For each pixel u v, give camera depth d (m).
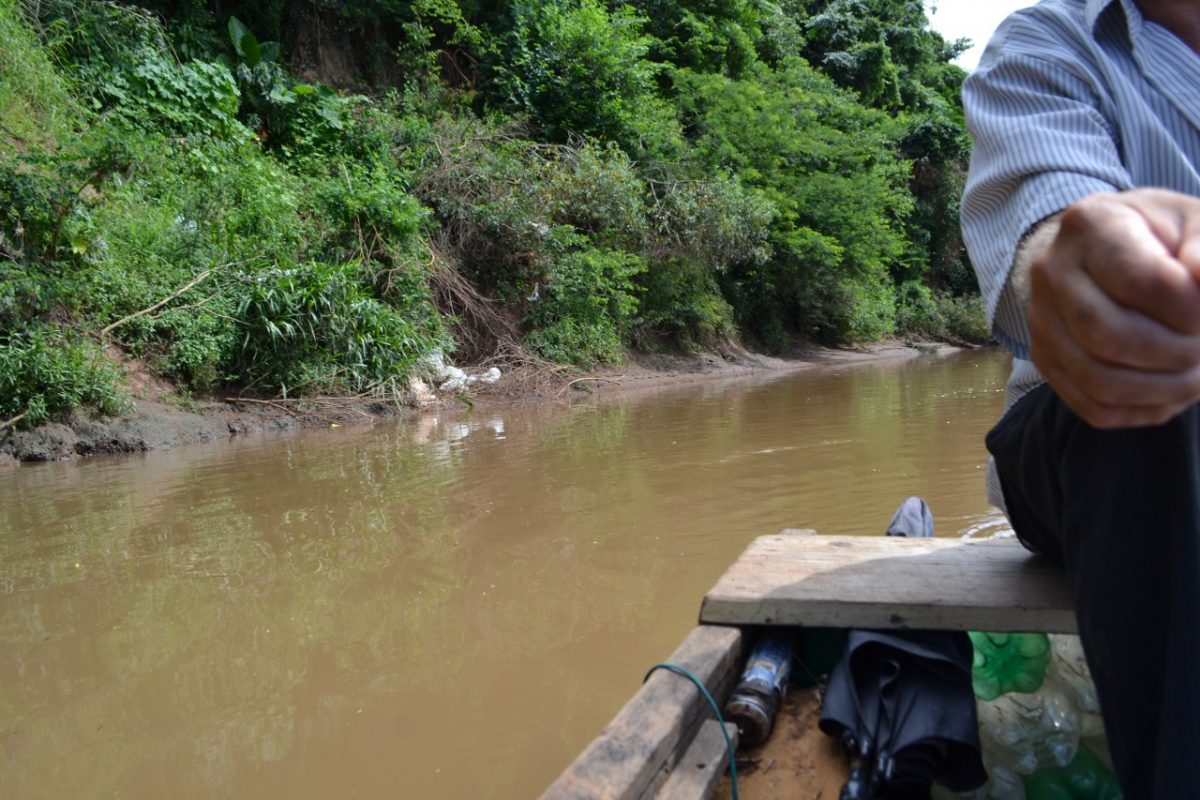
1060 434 0.93
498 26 15.10
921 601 1.47
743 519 4.12
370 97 14.10
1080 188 0.83
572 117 14.11
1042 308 0.52
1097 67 1.00
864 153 19.05
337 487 5.04
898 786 1.37
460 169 11.34
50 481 5.48
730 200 14.04
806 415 7.78
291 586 3.32
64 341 6.81
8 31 8.99
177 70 10.64
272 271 8.27
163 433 6.82
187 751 2.14
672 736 1.25
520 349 10.95
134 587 3.35
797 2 25.67
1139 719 0.86
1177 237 0.48
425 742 2.16
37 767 2.08
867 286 19.73
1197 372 0.48
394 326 9.09
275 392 8.20
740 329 16.44
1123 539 0.85
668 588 3.22
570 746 2.13
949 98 31.28
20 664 2.67
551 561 3.56
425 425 7.67
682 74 17.02
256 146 10.77
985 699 1.56
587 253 11.88
